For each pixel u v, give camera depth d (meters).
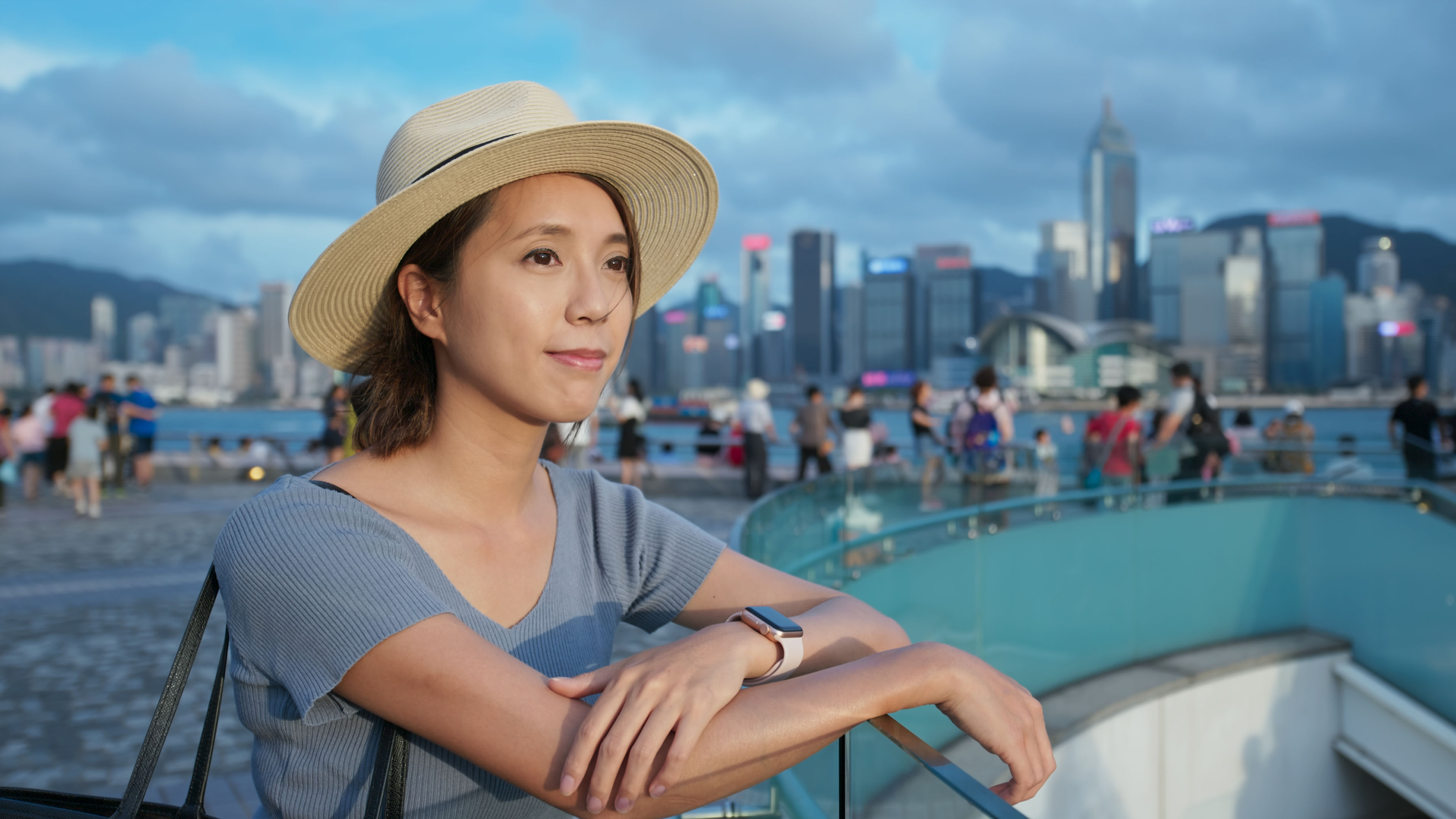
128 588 7.38
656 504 1.08
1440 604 6.99
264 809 0.81
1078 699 5.71
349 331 0.91
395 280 0.88
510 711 0.67
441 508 0.87
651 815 0.67
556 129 0.78
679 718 0.66
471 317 0.82
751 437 12.79
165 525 10.92
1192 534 7.04
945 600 4.58
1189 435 8.02
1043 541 5.65
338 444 14.38
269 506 0.77
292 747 0.77
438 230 0.83
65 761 3.99
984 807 0.61
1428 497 7.04
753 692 0.72
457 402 0.86
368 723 0.77
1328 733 7.35
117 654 5.59
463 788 0.79
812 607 1.05
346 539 0.74
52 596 7.11
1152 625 6.71
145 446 14.84
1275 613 7.59
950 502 6.67
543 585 0.91
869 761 0.88
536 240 0.81
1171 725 6.18
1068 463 7.59
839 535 5.05
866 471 5.54
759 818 1.35
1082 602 6.04
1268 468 8.29
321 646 0.70
